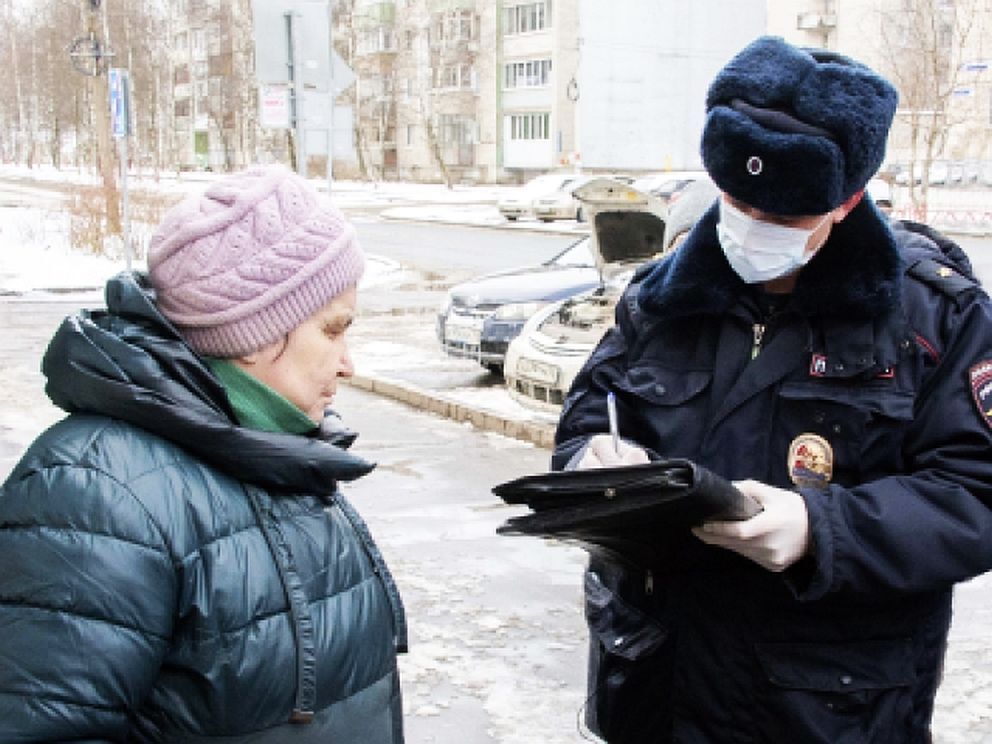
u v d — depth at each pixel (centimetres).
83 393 141
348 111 1045
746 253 170
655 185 2322
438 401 841
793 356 175
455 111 6122
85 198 2086
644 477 145
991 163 3662
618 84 3756
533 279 966
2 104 8388
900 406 169
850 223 169
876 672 172
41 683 126
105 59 2045
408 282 1714
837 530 159
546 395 748
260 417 155
